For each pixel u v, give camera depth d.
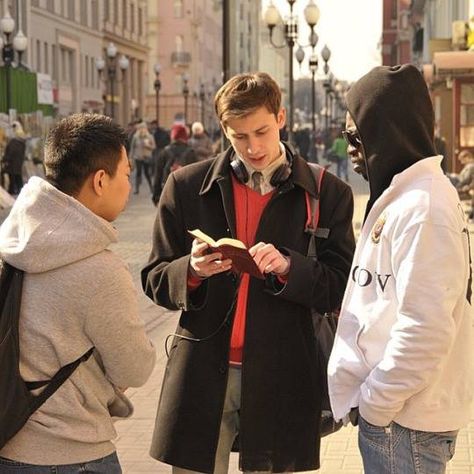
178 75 108.75
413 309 3.38
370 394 3.46
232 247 3.86
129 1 82.31
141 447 6.83
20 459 3.35
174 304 4.29
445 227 3.40
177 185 4.45
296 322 4.31
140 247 17.78
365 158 3.66
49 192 3.38
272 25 30.41
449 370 3.55
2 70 33.25
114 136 3.50
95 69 71.00
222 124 4.24
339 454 6.74
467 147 28.44
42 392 3.36
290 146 4.42
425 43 58.50
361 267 3.61
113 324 3.38
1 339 3.36
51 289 3.35
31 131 35.97
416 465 3.53
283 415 4.29
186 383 4.32
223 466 4.45
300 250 4.32
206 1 120.50
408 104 3.61
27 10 53.84
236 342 4.32
